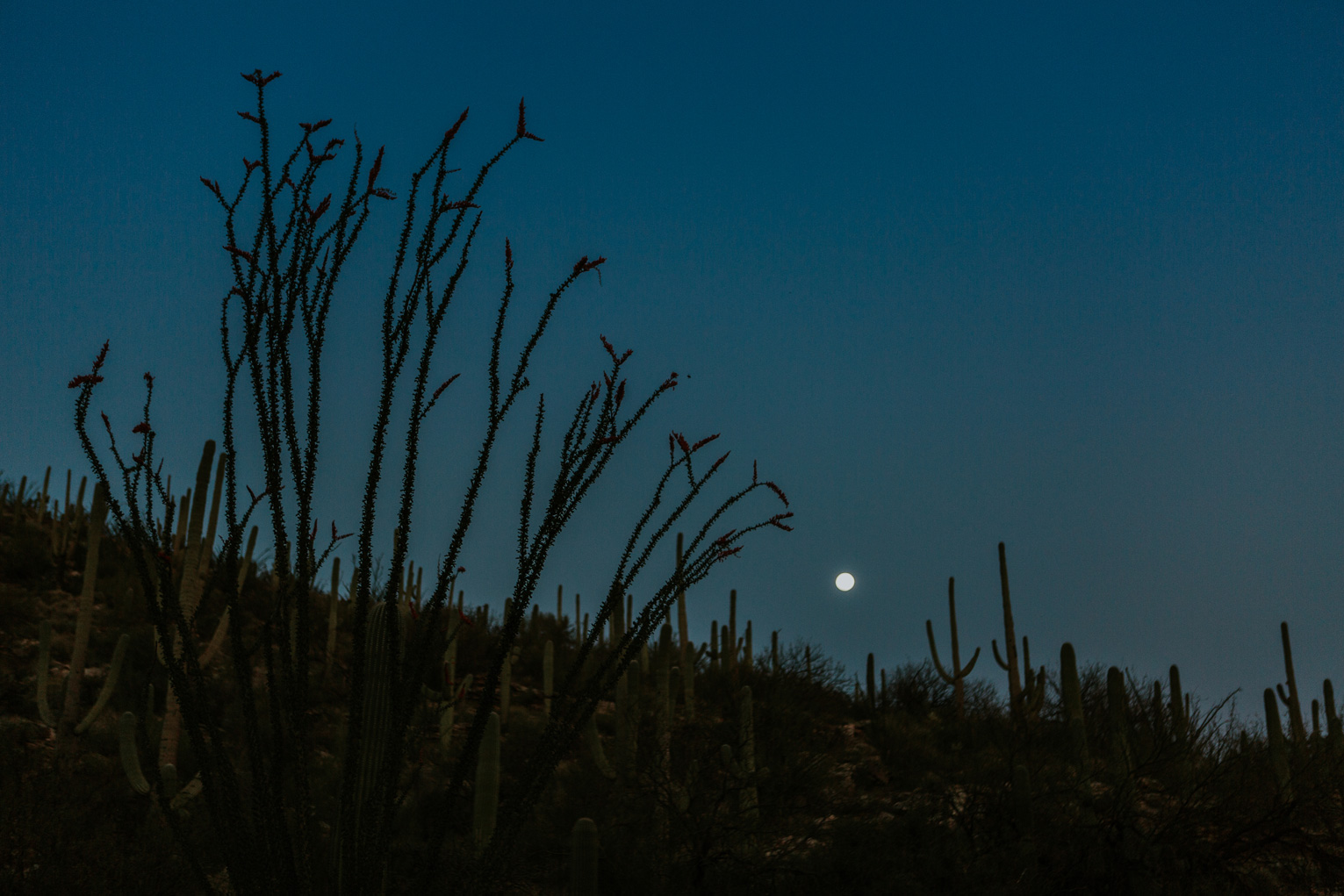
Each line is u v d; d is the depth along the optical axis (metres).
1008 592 13.98
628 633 3.19
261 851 2.90
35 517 17.61
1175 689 9.79
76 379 3.01
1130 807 7.40
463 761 3.00
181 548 9.93
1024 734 11.38
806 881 6.87
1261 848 7.10
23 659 10.89
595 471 3.07
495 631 14.96
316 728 10.11
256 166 3.07
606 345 3.13
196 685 2.98
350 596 12.74
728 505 3.24
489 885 3.07
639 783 7.83
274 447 2.95
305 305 3.01
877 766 10.62
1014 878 6.89
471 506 3.00
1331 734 9.38
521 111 3.10
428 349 3.00
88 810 7.00
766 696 12.67
